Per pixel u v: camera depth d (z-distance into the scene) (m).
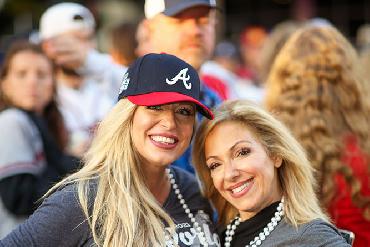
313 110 2.57
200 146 2.18
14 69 3.09
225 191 2.11
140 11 9.61
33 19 8.70
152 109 1.95
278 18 10.49
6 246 1.80
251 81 6.91
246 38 7.54
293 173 2.13
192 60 2.74
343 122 2.59
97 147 2.01
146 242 1.92
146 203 1.97
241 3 10.71
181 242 2.05
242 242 2.12
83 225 1.87
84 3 8.18
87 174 1.96
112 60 4.40
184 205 2.16
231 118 2.12
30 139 2.90
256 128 2.12
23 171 2.79
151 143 1.97
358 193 2.43
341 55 2.65
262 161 2.07
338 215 2.46
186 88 1.97
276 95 2.73
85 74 3.96
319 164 2.47
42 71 3.16
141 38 3.92
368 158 2.51
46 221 1.83
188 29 2.70
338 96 2.60
